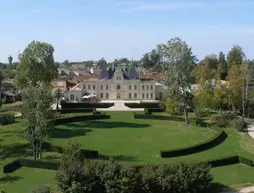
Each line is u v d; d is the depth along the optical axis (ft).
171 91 371.56
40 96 231.50
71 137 301.43
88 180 162.50
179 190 163.63
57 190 172.35
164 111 462.19
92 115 402.93
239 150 258.16
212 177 176.76
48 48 404.98
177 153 241.35
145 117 412.36
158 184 162.91
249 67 443.73
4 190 175.42
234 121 344.90
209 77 458.50
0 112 440.45
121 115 441.27
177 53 361.92
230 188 177.47
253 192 169.37
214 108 409.49
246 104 411.54
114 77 603.26
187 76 367.45
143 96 605.31
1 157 236.43
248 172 203.92
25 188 178.09
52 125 237.45
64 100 556.10
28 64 396.16
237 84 406.82
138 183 161.48
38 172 201.05
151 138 302.66
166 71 369.91
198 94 417.49
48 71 407.23
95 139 295.28
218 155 242.99
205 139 299.38
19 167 209.36
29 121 223.71
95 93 606.14
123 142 285.02
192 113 439.63
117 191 159.02
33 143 220.84
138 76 625.00
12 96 587.27
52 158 227.61
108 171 162.91
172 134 320.91
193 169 169.99
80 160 181.47
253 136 311.06
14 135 296.92
